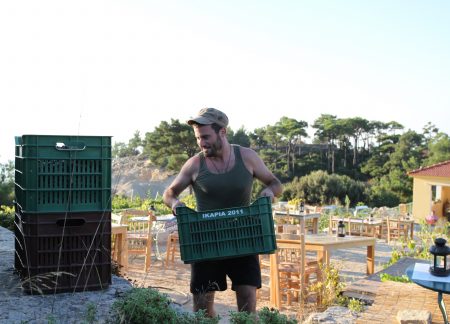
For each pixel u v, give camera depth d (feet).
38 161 14.20
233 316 9.72
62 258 14.52
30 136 14.11
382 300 18.74
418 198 86.69
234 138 232.73
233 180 12.38
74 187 14.53
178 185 12.55
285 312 23.24
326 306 22.31
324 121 251.39
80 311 12.89
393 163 211.41
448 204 88.84
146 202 74.84
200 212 11.66
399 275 25.75
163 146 158.61
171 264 34.83
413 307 17.81
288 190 134.00
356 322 16.66
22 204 14.74
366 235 52.80
